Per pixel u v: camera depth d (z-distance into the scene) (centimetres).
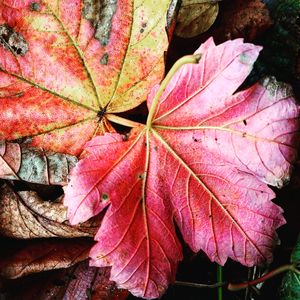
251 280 21
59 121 18
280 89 17
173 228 18
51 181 18
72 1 17
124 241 17
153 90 17
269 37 21
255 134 17
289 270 20
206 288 22
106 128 18
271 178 17
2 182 19
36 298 20
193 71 17
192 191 18
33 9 17
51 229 19
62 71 18
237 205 18
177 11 17
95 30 17
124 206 17
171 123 18
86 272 20
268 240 18
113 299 20
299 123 17
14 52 17
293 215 22
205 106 17
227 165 18
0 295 20
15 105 17
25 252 20
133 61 18
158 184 18
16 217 19
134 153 18
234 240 18
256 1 21
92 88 18
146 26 17
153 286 18
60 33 17
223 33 21
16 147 18
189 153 18
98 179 17
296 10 21
